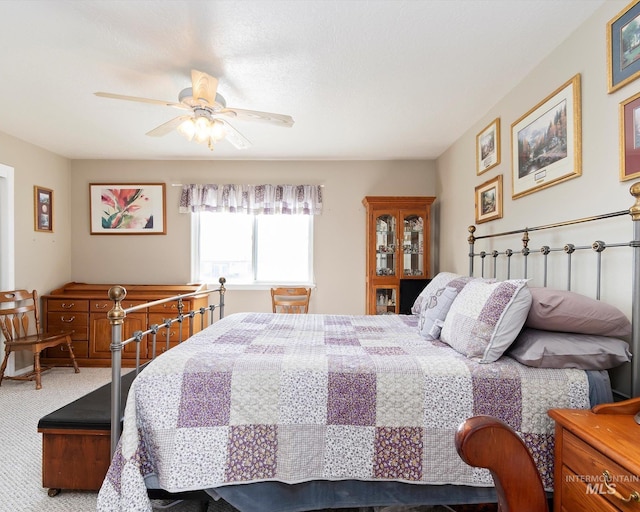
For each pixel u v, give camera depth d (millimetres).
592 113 1572
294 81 2154
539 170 1948
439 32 1685
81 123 2863
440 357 1450
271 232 4078
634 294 1235
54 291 3615
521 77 2119
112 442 1403
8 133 3121
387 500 1308
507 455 521
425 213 3523
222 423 1284
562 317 1309
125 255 3967
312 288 3969
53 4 1499
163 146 3490
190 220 3967
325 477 1274
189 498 1287
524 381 1291
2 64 1979
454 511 1391
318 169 3969
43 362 3527
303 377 1322
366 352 1547
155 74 2078
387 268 3561
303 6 1507
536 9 1531
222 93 2311
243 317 2506
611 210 1470
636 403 1086
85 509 1518
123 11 1543
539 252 1952
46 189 3580
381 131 3029
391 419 1292
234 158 3916
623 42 1393
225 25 1634
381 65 1977
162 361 1393
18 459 1894
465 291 1705
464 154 3053
